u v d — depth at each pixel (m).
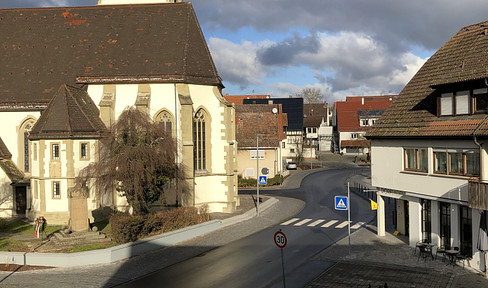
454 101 20.36
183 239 25.73
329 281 17.78
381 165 24.84
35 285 18.09
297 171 67.62
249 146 56.41
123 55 34.78
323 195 44.12
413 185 22.31
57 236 25.17
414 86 24.73
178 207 30.58
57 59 35.16
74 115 29.81
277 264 20.52
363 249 22.86
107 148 27.12
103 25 36.84
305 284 17.48
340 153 94.12
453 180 19.61
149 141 26.39
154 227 25.91
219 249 23.77
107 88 33.22
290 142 85.50
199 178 34.19
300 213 34.59
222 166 34.69
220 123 34.62
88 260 21.00
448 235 20.61
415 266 19.59
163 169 26.55
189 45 34.78
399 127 23.25
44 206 29.25
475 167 18.67
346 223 30.20
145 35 35.75
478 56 20.70
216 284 17.77
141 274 19.52
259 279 18.27
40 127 29.56
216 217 32.34
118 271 20.02
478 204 17.14
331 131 106.19
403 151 23.14
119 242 24.11
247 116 59.25
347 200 21.47
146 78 32.88
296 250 23.12
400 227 26.00
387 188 24.39
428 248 20.80
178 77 32.72
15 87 33.91
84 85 33.53
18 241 25.14
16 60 35.38
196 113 34.25
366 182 52.72
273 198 41.38
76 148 29.33
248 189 49.94
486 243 17.88
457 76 20.08
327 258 21.33
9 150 33.31
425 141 21.38
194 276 18.97
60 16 37.62
